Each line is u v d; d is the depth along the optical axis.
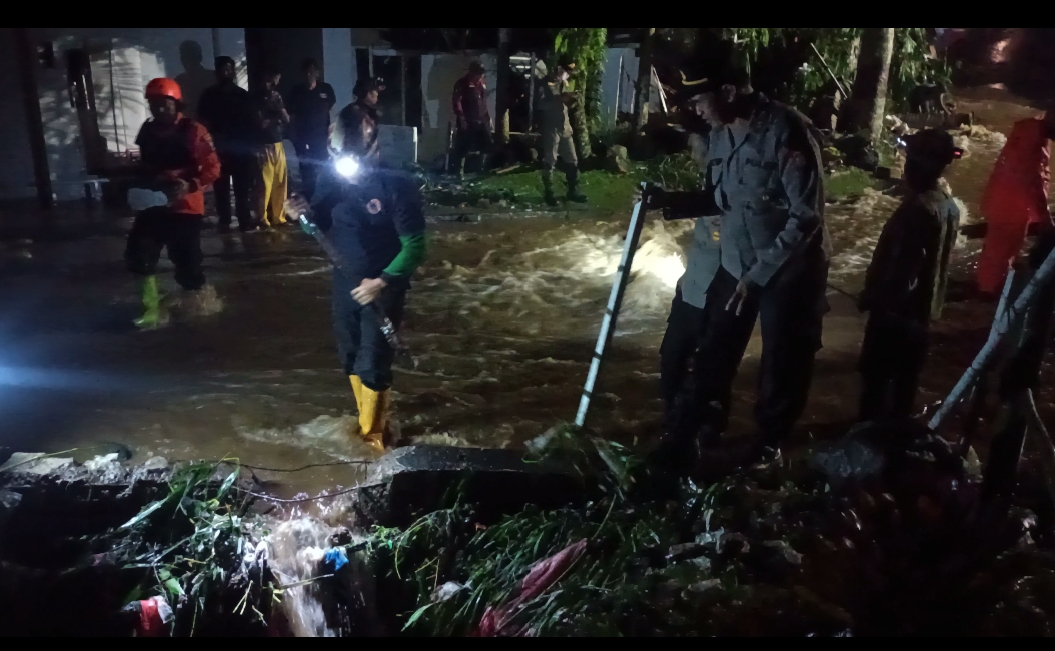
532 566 3.81
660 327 7.08
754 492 4.25
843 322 7.29
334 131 4.52
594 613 3.57
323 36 12.78
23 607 3.48
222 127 9.74
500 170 13.59
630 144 14.88
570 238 9.98
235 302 7.50
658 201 4.43
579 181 13.00
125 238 9.52
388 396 4.89
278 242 9.57
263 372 6.00
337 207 4.64
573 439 4.58
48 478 4.07
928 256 4.53
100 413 5.30
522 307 7.54
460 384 5.89
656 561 3.85
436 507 4.22
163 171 6.75
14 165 10.86
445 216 11.04
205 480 4.13
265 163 10.01
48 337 6.61
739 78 4.03
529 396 5.71
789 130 3.96
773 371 4.36
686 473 4.47
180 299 7.34
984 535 3.89
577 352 6.51
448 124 14.00
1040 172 5.45
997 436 4.14
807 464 4.47
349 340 4.80
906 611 3.57
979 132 16.52
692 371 4.60
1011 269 4.13
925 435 4.18
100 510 4.03
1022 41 22.84
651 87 15.63
